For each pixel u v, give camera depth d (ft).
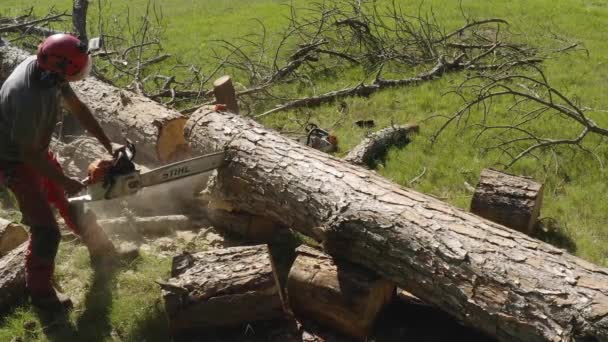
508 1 48.01
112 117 19.43
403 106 25.36
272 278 12.08
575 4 46.60
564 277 10.57
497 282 10.85
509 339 10.73
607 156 20.25
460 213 12.44
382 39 34.30
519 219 15.10
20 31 32.14
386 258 12.17
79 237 15.87
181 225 16.67
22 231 15.12
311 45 30.96
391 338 12.51
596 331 9.78
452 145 21.35
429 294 11.75
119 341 12.67
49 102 11.89
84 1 30.83
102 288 14.11
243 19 48.24
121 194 13.20
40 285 13.15
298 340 12.38
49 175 12.30
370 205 12.69
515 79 28.19
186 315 12.16
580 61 31.55
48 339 12.76
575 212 17.19
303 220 13.96
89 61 12.32
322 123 23.97
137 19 46.96
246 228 15.88
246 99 26.78
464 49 32.45
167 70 32.99
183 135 17.47
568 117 23.45
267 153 14.87
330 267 12.72
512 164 19.65
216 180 15.56
